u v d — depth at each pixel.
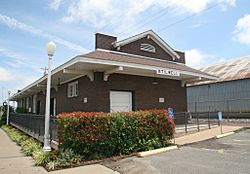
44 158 6.75
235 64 26.55
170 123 9.06
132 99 13.00
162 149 8.17
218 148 8.36
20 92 24.23
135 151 7.89
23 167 6.54
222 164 6.06
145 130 8.30
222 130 12.80
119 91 12.50
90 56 9.67
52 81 14.81
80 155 6.87
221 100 23.34
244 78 21.45
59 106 15.80
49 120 8.30
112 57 11.09
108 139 7.32
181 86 15.82
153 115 8.66
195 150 8.16
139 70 11.95
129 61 10.83
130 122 7.96
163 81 14.69
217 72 25.83
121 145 7.61
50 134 8.29
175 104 15.11
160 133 8.71
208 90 24.72
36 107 22.94
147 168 5.99
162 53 16.27
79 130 6.86
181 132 12.43
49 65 8.07
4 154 8.77
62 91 15.38
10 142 12.56
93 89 11.52
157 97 14.08
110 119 7.44
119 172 5.75
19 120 18.03
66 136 6.78
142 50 15.05
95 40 13.42
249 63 24.94
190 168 5.81
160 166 6.13
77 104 12.98
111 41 13.93
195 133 12.05
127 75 12.76
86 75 12.16
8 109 25.11
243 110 21.33
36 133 11.12
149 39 15.63
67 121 6.80
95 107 11.29
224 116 22.78
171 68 12.43
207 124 15.66
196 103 25.75
